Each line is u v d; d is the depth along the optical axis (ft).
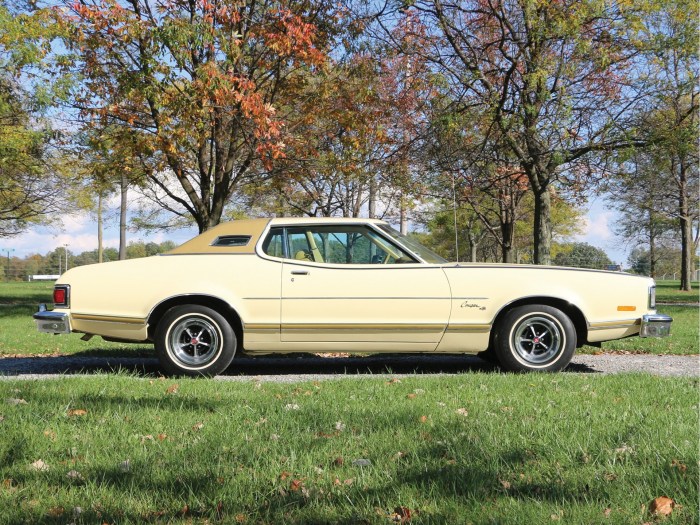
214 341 21.47
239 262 21.86
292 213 73.51
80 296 21.62
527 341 22.13
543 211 46.26
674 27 45.24
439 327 21.77
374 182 58.65
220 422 12.92
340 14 44.91
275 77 46.39
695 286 157.07
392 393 16.28
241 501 8.62
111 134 43.57
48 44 42.39
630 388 17.07
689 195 103.40
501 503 8.42
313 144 48.24
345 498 8.70
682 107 53.52
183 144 41.27
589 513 8.07
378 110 49.08
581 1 40.01
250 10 42.60
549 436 11.51
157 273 21.71
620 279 22.59
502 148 48.29
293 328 21.59
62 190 69.87
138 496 8.85
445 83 40.75
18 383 17.46
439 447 11.00
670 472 9.45
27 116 55.83
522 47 42.09
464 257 137.39
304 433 12.01
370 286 21.70
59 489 9.14
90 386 17.11
